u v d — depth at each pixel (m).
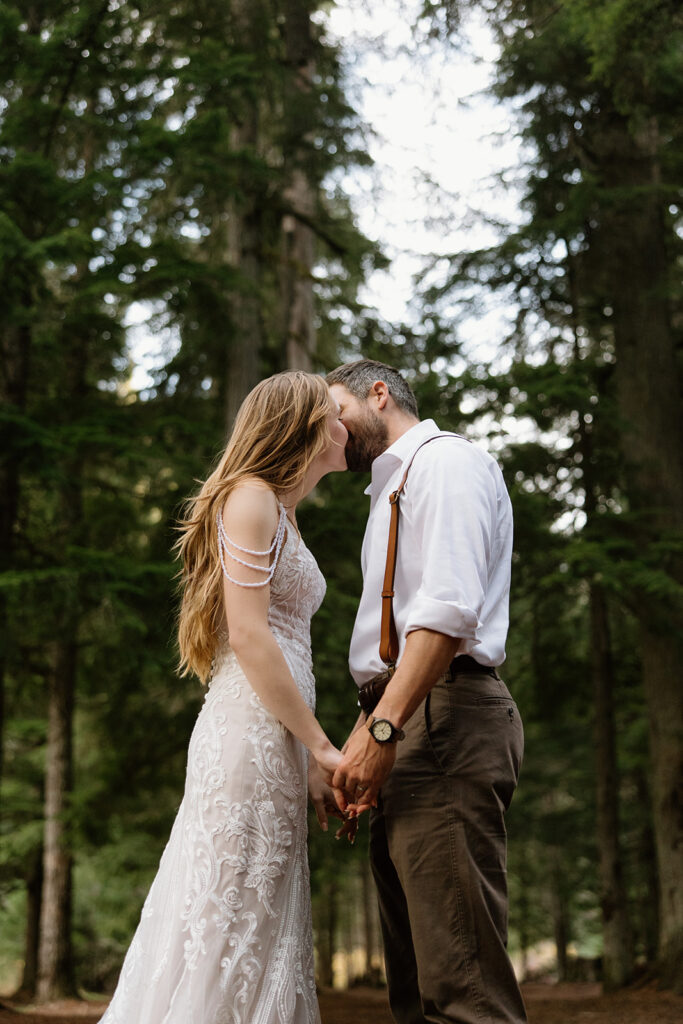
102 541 11.45
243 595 2.28
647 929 16.08
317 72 11.62
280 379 2.49
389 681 2.31
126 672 11.84
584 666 12.92
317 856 11.03
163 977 2.19
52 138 9.34
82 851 13.00
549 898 23.00
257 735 2.31
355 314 12.25
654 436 10.85
